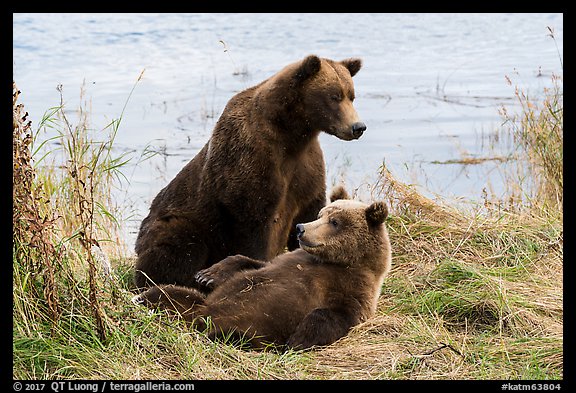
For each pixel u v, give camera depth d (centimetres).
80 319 1012
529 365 1030
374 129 2405
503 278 1284
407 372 1010
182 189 1363
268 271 1152
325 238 1127
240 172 1280
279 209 1310
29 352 967
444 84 2936
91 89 2820
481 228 1452
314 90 1277
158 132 2308
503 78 2995
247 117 1289
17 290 998
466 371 1020
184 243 1319
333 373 1007
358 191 1697
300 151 1307
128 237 1639
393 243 1430
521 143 1795
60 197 1326
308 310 1107
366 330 1108
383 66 3294
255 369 998
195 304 1127
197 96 2733
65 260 1039
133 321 1037
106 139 2200
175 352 1005
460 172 2011
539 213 1561
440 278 1277
